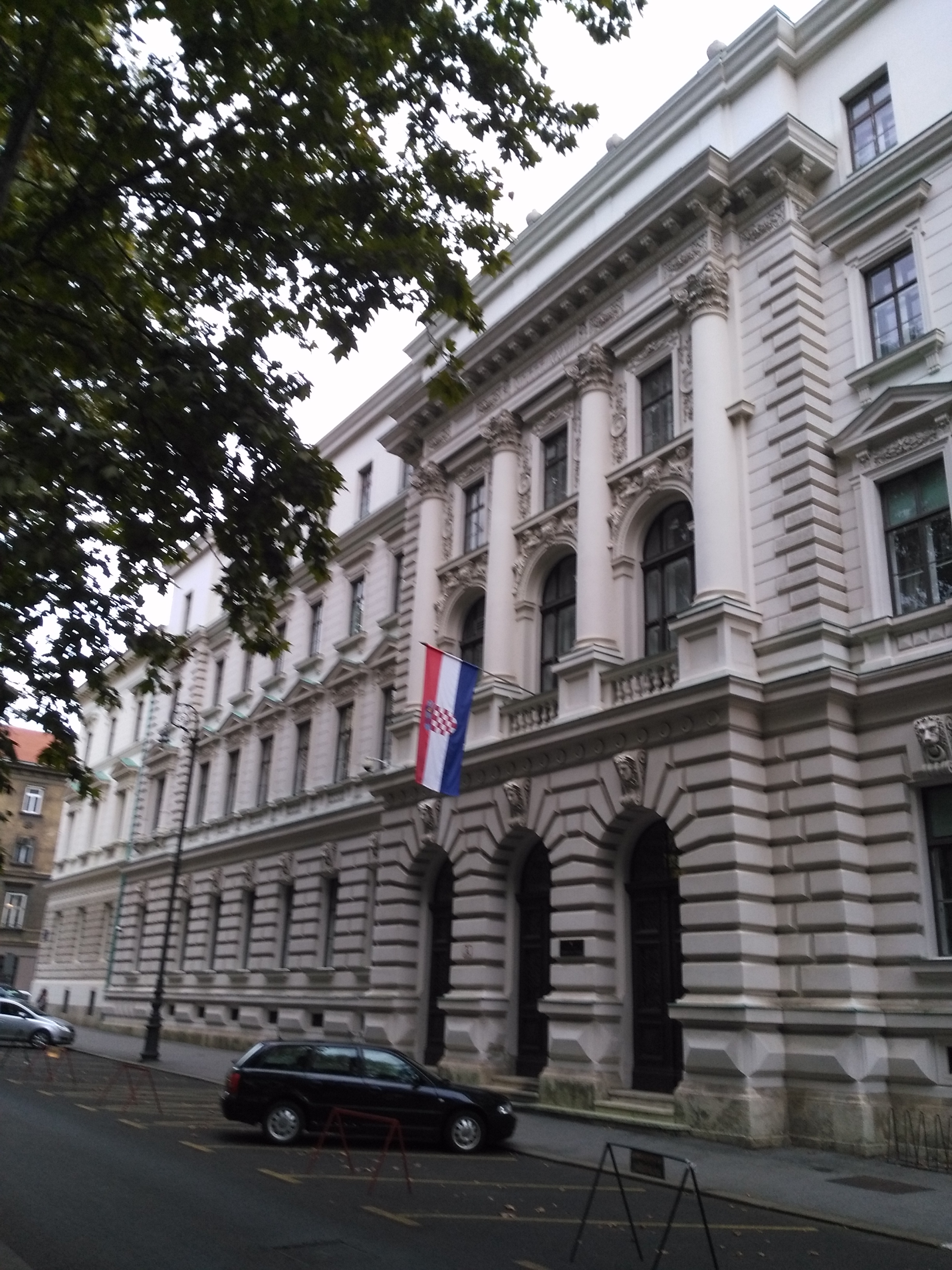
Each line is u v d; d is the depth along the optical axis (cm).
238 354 1207
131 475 1098
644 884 2114
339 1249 951
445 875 2766
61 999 5516
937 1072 1642
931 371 1920
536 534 2606
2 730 1117
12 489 926
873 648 1873
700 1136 1748
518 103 1235
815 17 2306
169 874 4619
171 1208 1089
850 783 1828
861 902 1770
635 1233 1011
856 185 2092
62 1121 1716
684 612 2053
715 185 2253
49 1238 942
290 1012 3328
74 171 1282
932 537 1867
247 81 1134
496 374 2847
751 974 1775
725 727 1902
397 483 3678
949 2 2084
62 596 1057
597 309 2562
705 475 2120
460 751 2225
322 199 1199
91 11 1058
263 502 1170
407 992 2708
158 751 5028
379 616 3550
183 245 1234
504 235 1319
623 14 1174
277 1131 1588
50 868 7681
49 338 1200
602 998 2066
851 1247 1080
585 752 2197
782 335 2120
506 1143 1675
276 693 4128
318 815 3475
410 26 1160
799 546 1973
